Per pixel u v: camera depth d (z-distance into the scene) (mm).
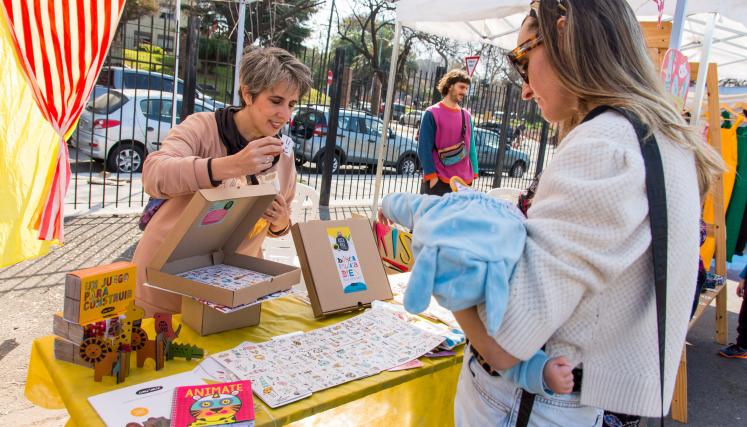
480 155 10602
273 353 1574
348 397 1421
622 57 956
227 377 1411
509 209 976
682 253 908
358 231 2133
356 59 25469
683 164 922
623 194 845
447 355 1736
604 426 1073
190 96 5914
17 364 2902
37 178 4008
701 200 1021
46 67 3430
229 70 7359
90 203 6312
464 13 4082
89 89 3648
